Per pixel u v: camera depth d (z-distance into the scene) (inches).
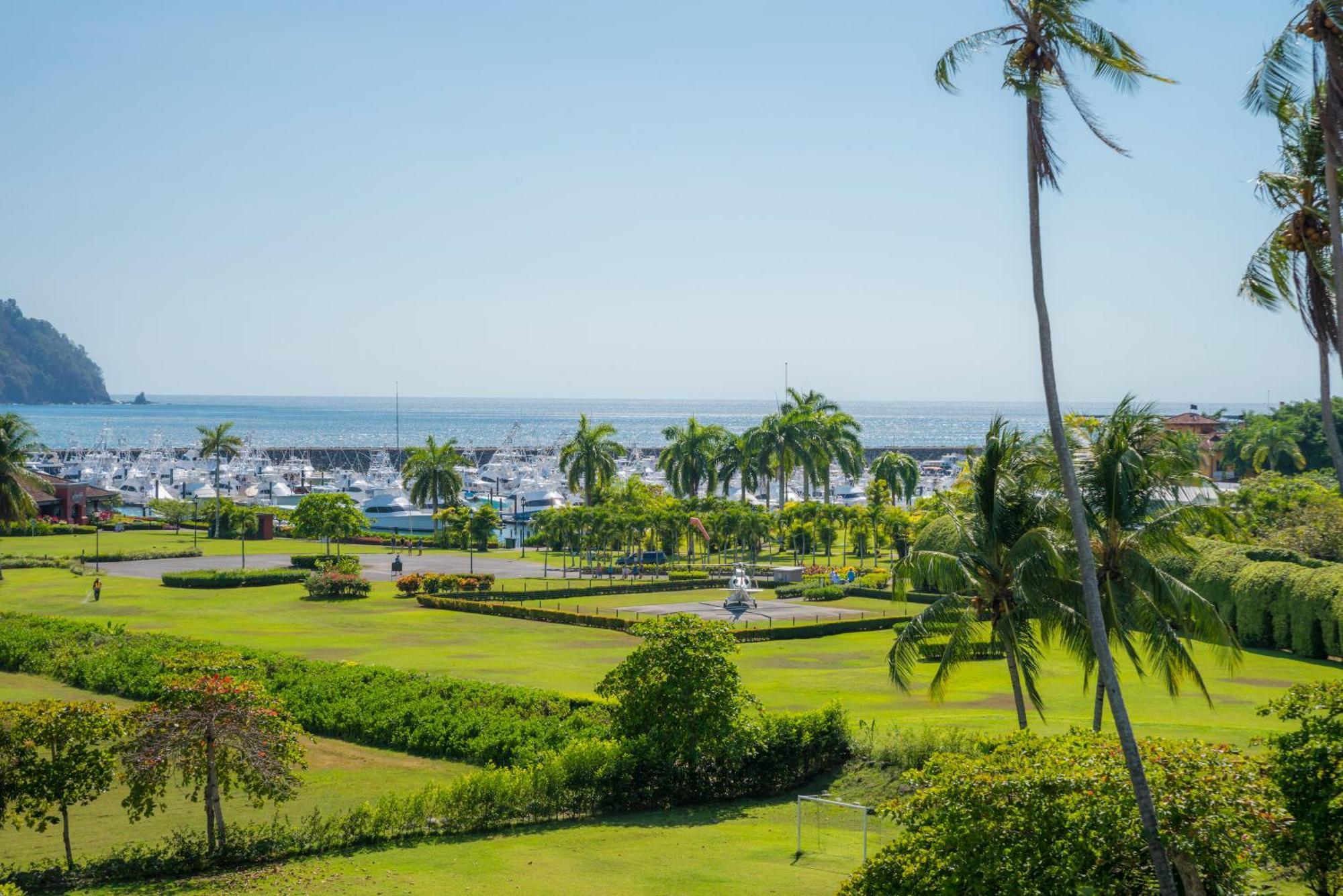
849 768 1406.3
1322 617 2069.4
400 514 5964.6
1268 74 836.0
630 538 3939.5
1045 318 824.9
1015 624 1255.5
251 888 990.4
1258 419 5590.6
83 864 1046.4
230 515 4840.1
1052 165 813.9
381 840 1155.9
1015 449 1234.0
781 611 2913.4
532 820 1243.8
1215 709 1654.8
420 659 2194.9
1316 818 770.8
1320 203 923.4
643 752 1314.0
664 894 983.6
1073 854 719.7
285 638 2443.4
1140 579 1211.2
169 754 1062.4
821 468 4938.5
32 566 3686.0
